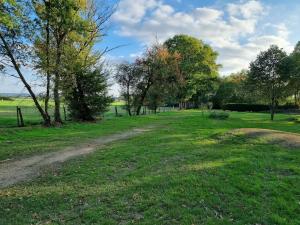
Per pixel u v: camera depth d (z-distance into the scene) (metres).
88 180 9.21
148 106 50.03
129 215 6.77
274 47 38.44
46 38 24.56
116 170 10.26
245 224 6.39
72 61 26.36
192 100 80.50
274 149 13.52
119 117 36.72
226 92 80.38
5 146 14.80
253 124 29.22
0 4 16.12
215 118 34.22
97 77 29.66
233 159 11.38
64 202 7.62
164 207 7.09
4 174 10.16
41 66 24.00
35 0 22.30
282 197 7.76
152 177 9.18
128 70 45.25
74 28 24.91
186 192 7.88
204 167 10.21
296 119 36.22
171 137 17.30
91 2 27.33
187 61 63.44
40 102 25.92
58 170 10.47
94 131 21.00
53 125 24.12
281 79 38.06
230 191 8.00
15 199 7.89
